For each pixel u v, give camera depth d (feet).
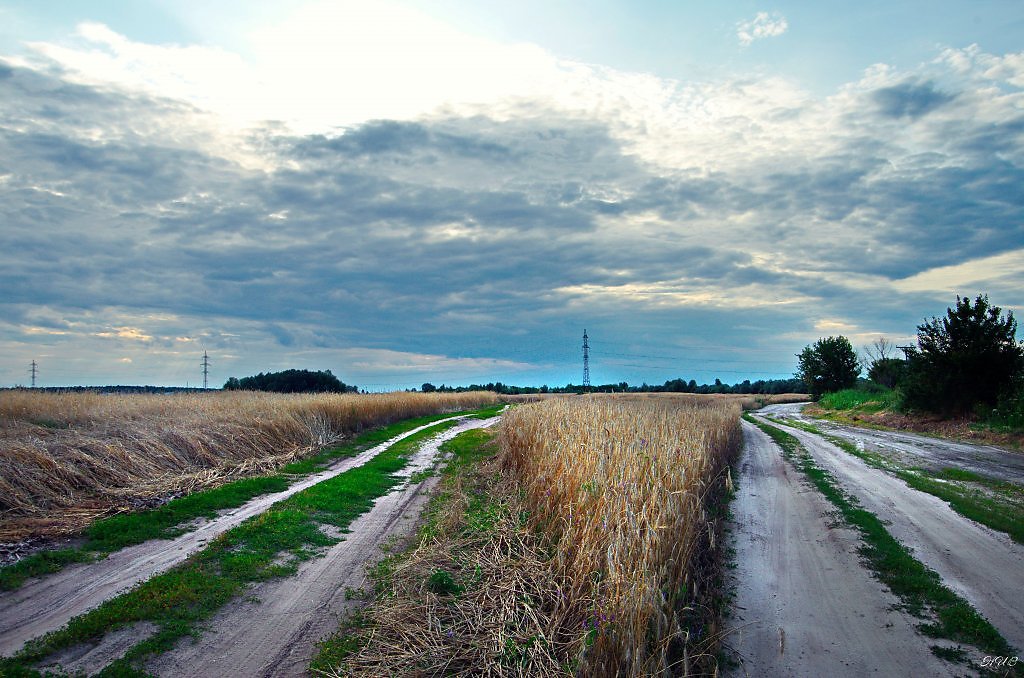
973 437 79.20
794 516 39.29
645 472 31.83
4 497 33.60
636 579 19.27
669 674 17.31
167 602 22.50
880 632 22.38
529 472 41.65
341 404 85.05
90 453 43.11
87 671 17.79
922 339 96.63
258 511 37.55
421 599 23.38
